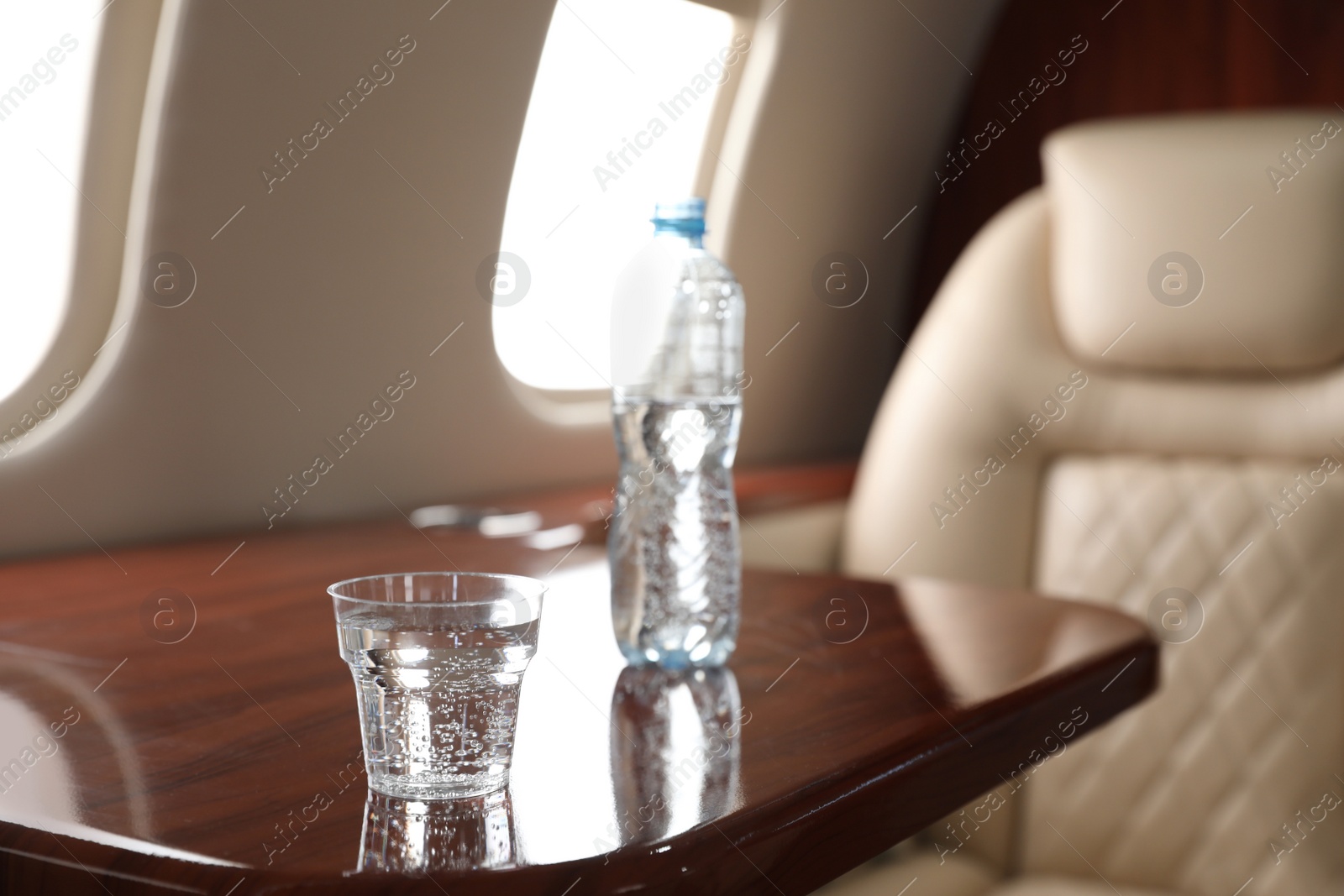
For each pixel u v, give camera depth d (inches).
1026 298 84.9
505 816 44.3
